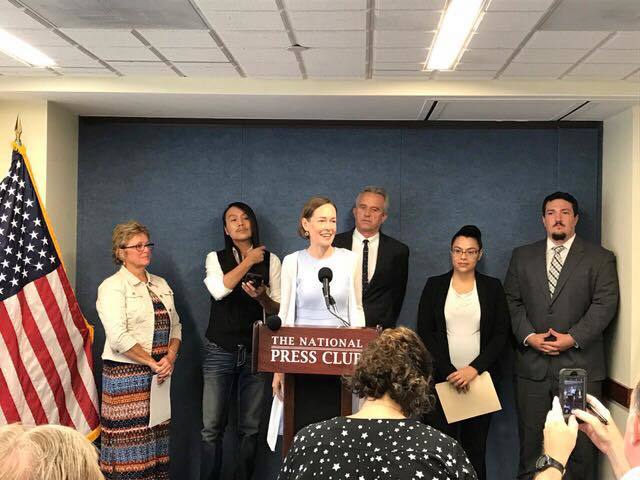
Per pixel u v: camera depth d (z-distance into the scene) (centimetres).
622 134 476
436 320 459
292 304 352
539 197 515
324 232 350
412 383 196
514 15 308
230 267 478
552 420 188
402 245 481
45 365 432
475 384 441
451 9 302
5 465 125
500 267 514
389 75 423
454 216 516
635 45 351
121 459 425
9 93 442
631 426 153
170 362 448
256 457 504
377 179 517
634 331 453
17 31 339
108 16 316
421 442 184
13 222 432
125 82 435
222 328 470
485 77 425
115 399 427
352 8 302
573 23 318
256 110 488
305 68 407
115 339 419
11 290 426
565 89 433
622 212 473
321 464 182
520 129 516
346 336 304
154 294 447
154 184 517
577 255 465
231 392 485
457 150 517
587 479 456
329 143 518
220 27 330
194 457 511
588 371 456
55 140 475
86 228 516
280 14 311
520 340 462
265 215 518
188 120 517
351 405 317
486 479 492
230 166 518
